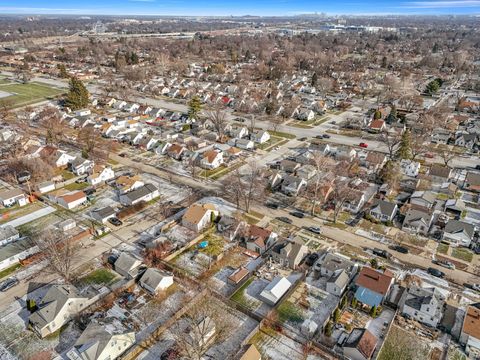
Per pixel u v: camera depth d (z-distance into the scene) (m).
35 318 43.75
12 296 49.25
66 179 82.00
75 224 65.00
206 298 49.00
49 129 104.00
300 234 63.69
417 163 88.31
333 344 42.66
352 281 52.47
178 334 42.97
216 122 109.12
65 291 46.88
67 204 70.06
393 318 45.53
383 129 117.00
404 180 83.94
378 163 88.75
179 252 57.97
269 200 74.88
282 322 45.75
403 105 146.00
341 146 99.19
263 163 92.31
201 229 63.75
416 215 65.06
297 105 136.12
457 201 72.81
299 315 46.94
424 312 45.19
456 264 56.53
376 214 68.06
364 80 186.62
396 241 62.09
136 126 116.75
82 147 99.56
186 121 121.69
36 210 69.75
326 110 142.50
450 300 49.25
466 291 50.94
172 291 50.50
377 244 61.22
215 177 84.38
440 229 64.81
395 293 49.19
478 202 74.88
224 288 51.38
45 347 41.88
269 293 48.78
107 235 62.47
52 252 53.25
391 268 55.31
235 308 47.66
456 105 144.38
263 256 58.09
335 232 64.44
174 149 95.06
